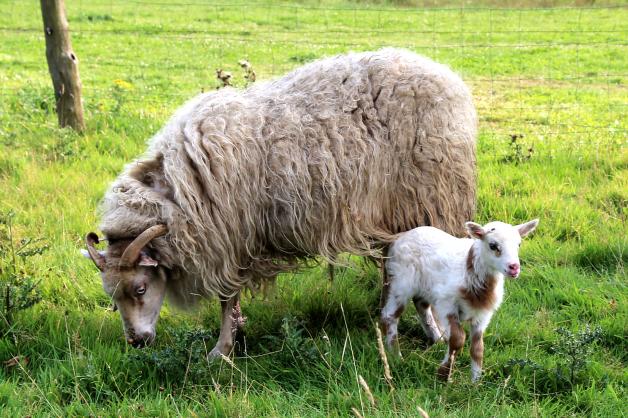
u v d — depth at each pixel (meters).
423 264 4.81
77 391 4.51
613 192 7.62
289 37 19.59
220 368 4.87
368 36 19.70
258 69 15.29
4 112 10.52
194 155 4.91
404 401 4.36
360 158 5.11
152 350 5.04
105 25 21.38
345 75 5.27
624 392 4.55
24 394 4.58
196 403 4.48
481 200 7.57
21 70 15.05
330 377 4.62
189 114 5.16
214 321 5.76
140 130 9.81
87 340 5.26
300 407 4.39
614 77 14.67
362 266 6.32
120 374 4.79
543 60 16.53
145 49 18.14
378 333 4.30
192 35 19.98
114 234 4.92
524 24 21.50
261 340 5.46
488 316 4.64
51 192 7.76
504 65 16.03
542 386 4.70
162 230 4.83
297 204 5.07
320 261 6.04
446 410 4.36
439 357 5.07
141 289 4.86
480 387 4.61
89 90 12.95
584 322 5.47
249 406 4.37
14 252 6.16
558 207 7.33
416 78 5.25
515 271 4.24
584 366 4.70
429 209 5.30
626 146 9.14
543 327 5.39
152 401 4.50
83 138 9.34
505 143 9.66
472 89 13.58
